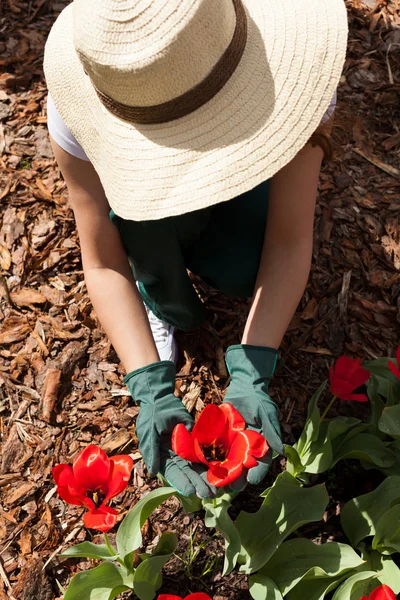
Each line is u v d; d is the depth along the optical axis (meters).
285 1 1.29
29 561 1.97
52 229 2.59
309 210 1.67
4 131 2.82
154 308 2.20
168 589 1.90
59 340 2.36
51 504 2.08
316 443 1.91
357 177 2.63
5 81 2.93
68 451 2.17
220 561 1.93
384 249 2.49
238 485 1.51
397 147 2.71
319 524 1.99
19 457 2.16
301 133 1.24
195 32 1.08
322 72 1.25
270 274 1.72
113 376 2.30
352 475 2.07
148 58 1.08
